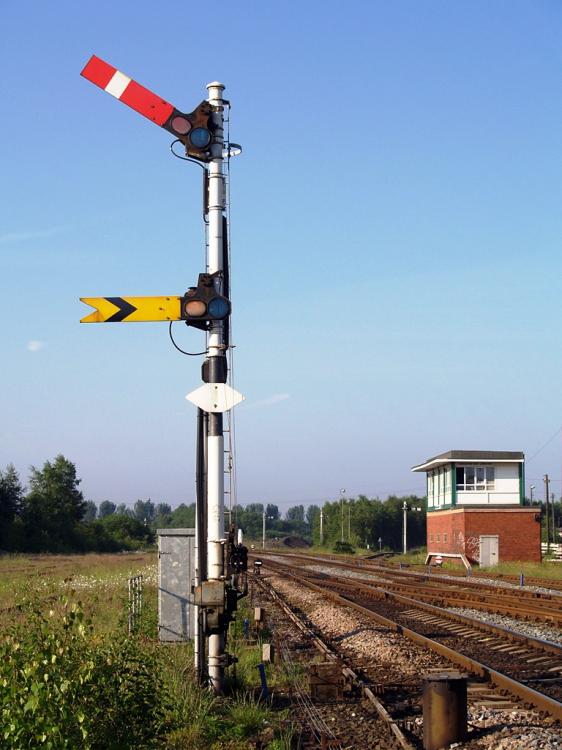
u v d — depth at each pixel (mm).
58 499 99438
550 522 93562
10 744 5637
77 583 24875
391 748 7711
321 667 9852
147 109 9883
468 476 50500
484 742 7754
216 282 9836
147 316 9617
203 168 10156
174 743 7438
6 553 74000
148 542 115875
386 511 126750
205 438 9945
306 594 25578
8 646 6457
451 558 50281
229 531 9688
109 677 6773
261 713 8672
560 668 11570
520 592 25625
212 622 9211
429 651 13164
